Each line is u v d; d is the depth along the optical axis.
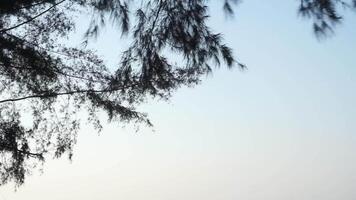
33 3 8.98
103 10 6.57
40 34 9.08
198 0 6.23
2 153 9.45
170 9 6.26
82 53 9.30
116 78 7.23
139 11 6.34
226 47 6.27
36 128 9.63
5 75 9.37
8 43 8.88
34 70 9.34
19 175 9.46
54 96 9.65
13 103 9.65
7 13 8.65
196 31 6.25
